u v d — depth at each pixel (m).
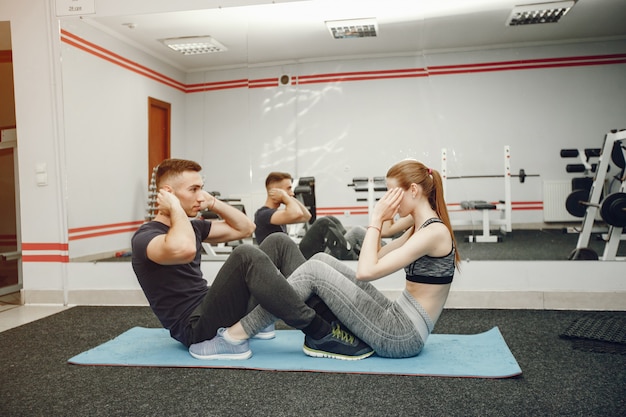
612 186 3.60
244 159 4.20
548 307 3.19
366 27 3.97
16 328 3.00
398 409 1.68
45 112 3.72
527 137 4.23
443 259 2.07
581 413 1.62
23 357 2.40
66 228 3.72
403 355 2.18
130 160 4.34
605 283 3.16
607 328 2.62
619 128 3.95
